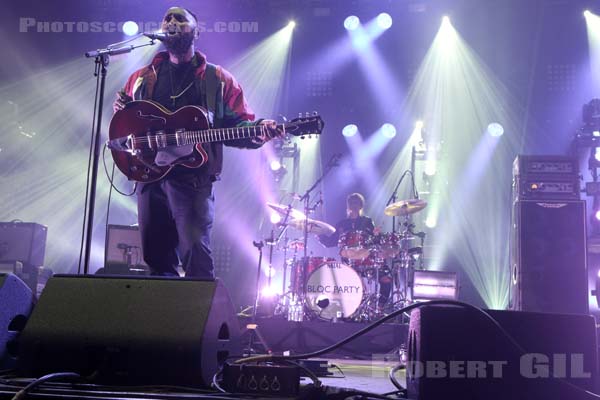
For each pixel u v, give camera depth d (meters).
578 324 2.00
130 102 3.21
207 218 3.17
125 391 1.98
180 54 3.37
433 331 1.96
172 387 2.06
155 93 3.39
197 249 3.09
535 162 5.19
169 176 3.15
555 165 5.17
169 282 2.21
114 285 2.22
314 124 3.22
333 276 6.45
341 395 1.97
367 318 6.31
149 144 3.15
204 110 3.23
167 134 3.14
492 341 1.96
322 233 7.20
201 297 2.17
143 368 2.07
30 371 2.13
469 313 1.97
